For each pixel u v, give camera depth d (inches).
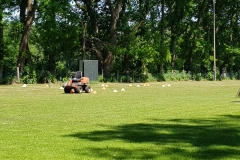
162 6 2628.0
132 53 2422.5
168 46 2588.6
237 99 1087.0
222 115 737.0
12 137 513.3
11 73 2081.7
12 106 900.0
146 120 673.6
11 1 2052.2
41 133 543.8
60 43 2239.2
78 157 407.5
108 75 2370.8
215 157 407.2
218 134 536.1
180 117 709.9
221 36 3142.2
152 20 2647.6
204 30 3125.0
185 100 1054.4
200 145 464.1
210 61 2989.7
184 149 442.6
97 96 1198.3
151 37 2556.6
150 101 1023.0
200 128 587.5
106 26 2568.9
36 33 2210.9
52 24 2138.3
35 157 407.8
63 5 2199.8
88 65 2026.3
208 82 2428.6
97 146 458.6
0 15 1943.9
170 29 2837.1
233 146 459.2
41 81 2113.7
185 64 3014.3
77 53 2429.9
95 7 2536.9
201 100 1053.8
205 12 3036.4
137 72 2517.2
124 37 2481.5
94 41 2406.5
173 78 2682.1
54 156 411.5
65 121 660.7
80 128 588.1
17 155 415.8
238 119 682.8
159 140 493.7
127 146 458.3
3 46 1994.3
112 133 544.1
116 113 768.9
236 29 3193.9
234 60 3115.2
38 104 944.9
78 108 858.1
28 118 697.0
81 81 1357.0
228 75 3107.8
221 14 3110.2
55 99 1086.4
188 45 2945.4
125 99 1085.1
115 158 402.9
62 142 481.1
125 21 2539.4
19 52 2068.2
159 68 2664.9
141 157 406.6
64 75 2245.3
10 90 1496.1
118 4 2416.3
